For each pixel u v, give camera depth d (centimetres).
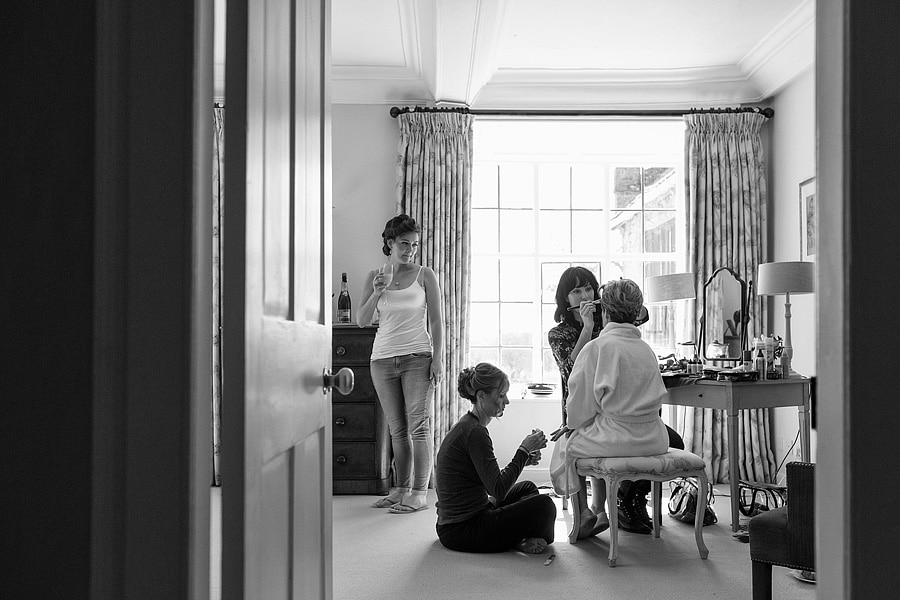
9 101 102
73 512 101
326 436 184
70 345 102
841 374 110
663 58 557
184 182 104
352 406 532
